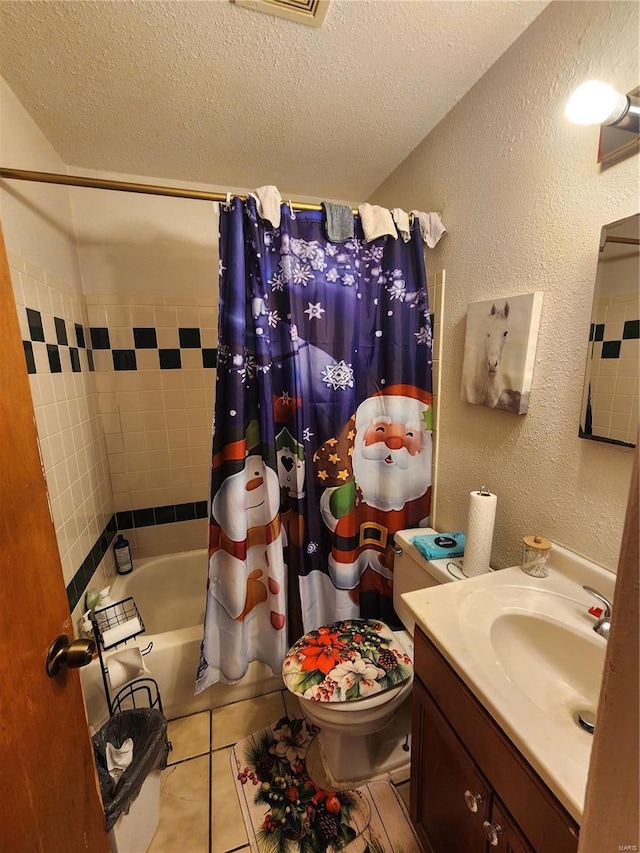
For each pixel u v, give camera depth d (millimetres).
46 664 584
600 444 893
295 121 1346
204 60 1059
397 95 1224
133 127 1372
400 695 1105
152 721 1144
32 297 1241
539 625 850
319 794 1189
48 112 1278
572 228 919
